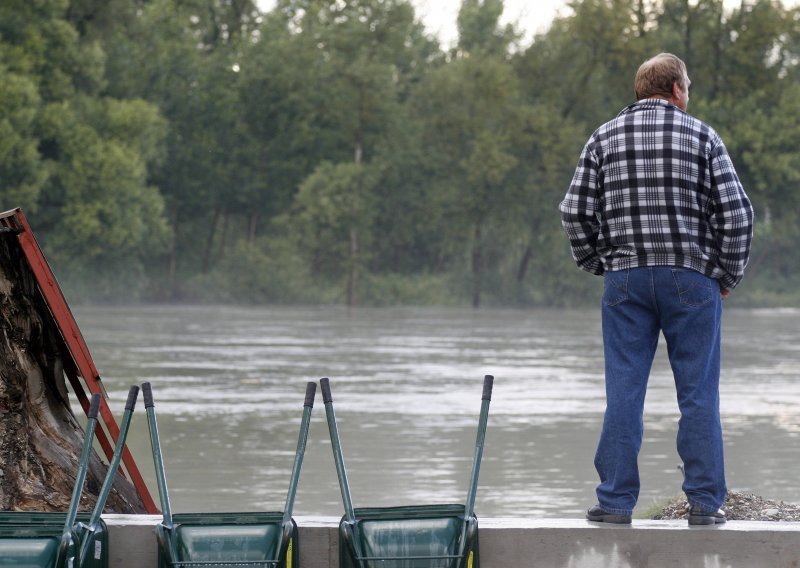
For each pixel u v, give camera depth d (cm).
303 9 19650
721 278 1193
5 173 13800
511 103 17925
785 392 4769
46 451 1430
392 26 18638
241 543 1070
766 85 16950
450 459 2898
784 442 3222
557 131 17288
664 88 1219
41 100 14475
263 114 18750
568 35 17288
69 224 14650
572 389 4834
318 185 17588
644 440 3281
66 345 1420
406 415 3884
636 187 1184
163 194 18650
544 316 14212
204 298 17638
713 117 16538
